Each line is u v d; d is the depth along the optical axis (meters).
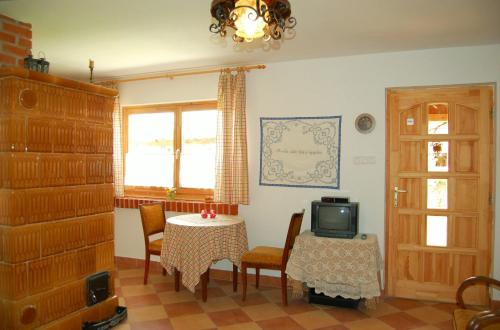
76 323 2.52
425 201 3.73
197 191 4.57
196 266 3.52
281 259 3.58
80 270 2.56
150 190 4.86
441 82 3.63
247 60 4.05
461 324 2.19
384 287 3.83
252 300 3.69
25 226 2.20
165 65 4.24
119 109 4.82
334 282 3.39
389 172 3.83
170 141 4.74
